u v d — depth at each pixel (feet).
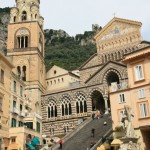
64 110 258.37
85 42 587.27
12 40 286.25
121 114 157.38
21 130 180.55
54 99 264.72
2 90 179.73
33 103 257.55
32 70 271.49
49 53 494.18
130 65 162.40
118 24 279.08
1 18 530.27
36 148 190.70
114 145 125.29
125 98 158.20
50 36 609.83
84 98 252.42
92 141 156.35
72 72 348.59
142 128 144.05
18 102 206.69
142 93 152.05
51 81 329.11
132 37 268.00
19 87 213.25
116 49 273.95
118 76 242.37
